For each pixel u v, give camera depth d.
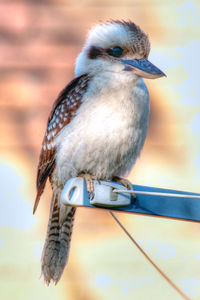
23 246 10.05
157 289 9.89
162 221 10.20
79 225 10.14
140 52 7.54
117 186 5.98
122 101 7.19
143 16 11.17
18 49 11.02
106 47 7.61
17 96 10.76
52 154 7.61
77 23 11.17
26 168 10.45
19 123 10.62
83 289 9.88
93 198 5.96
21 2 11.25
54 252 8.02
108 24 7.86
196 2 11.31
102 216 10.19
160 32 11.10
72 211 8.02
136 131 7.31
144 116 7.39
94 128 7.11
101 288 9.88
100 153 7.18
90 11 11.22
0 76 10.84
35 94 10.80
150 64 7.42
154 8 11.18
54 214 7.98
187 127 10.69
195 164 10.53
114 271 9.96
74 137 7.22
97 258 10.02
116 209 6.02
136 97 7.28
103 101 7.17
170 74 10.93
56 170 7.68
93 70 7.62
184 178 10.48
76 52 11.06
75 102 7.35
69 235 8.03
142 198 6.05
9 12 11.20
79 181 6.05
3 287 9.80
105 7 11.21
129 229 10.18
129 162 7.52
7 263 9.95
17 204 10.25
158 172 10.47
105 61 7.55
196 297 9.79
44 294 9.82
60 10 11.23
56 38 11.09
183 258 10.02
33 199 10.30
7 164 10.41
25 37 11.11
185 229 10.16
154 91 10.83
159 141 10.60
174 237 10.12
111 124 7.11
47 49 11.04
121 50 7.55
